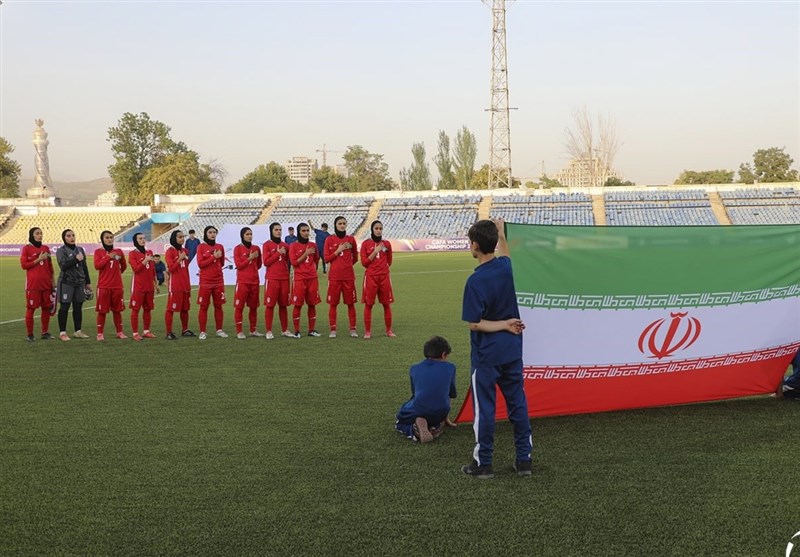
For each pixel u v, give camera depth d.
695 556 3.49
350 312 11.32
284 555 3.56
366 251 10.93
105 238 11.39
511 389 4.70
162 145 76.56
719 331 6.24
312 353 9.73
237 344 10.70
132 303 11.31
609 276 5.91
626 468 4.79
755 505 4.11
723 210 46.97
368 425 6.02
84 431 5.91
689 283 6.10
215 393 7.32
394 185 102.44
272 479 4.68
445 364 5.68
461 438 5.64
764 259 6.29
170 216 53.81
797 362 6.57
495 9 54.75
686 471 4.71
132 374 8.38
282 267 11.22
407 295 17.78
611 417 6.11
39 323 13.85
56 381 8.02
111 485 4.61
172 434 5.80
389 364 8.85
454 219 50.03
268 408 6.65
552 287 5.80
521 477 4.64
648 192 50.19
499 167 56.47
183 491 4.48
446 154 82.88
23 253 11.22
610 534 3.74
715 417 6.07
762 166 77.75
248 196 55.97
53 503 4.31
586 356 5.95
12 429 5.99
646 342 6.06
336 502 4.26
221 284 11.60
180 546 3.69
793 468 4.74
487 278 4.59
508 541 3.67
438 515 4.03
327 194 55.28
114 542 3.76
